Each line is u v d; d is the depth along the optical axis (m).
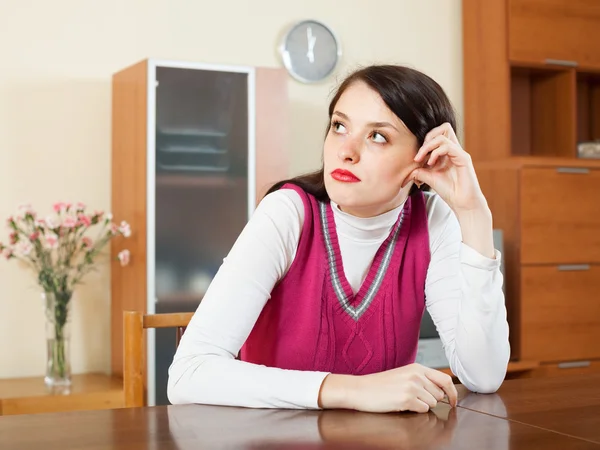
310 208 1.47
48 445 1.01
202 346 1.33
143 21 3.76
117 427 1.11
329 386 1.24
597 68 4.41
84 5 3.65
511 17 4.20
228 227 3.49
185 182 3.40
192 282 3.42
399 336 1.51
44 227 3.34
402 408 1.21
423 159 1.40
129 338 1.61
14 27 3.54
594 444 1.03
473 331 1.42
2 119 3.53
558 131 4.45
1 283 3.53
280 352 1.46
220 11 3.91
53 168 3.61
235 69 3.50
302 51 4.06
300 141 4.08
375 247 1.48
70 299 3.32
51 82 3.60
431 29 4.40
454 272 1.53
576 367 4.12
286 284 1.46
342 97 1.37
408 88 1.35
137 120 3.41
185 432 1.08
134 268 3.45
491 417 1.19
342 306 1.48
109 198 3.69
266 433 1.08
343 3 4.20
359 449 0.99
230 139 3.49
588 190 4.15
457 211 1.43
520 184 4.01
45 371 3.60
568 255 4.11
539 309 4.05
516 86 4.60
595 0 4.40
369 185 1.35
